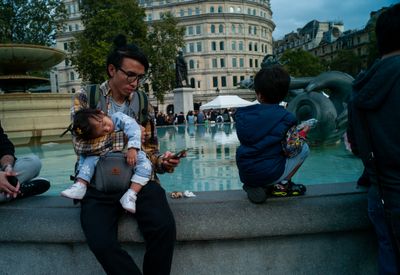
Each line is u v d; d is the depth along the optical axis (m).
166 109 68.12
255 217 1.87
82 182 1.82
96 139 1.84
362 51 69.75
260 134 1.85
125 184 1.80
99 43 29.25
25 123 8.78
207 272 1.97
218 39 75.12
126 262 1.69
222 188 3.41
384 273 1.62
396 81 1.50
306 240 1.98
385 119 1.54
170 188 3.45
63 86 75.31
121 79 1.92
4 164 2.09
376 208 1.63
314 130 5.79
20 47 9.41
